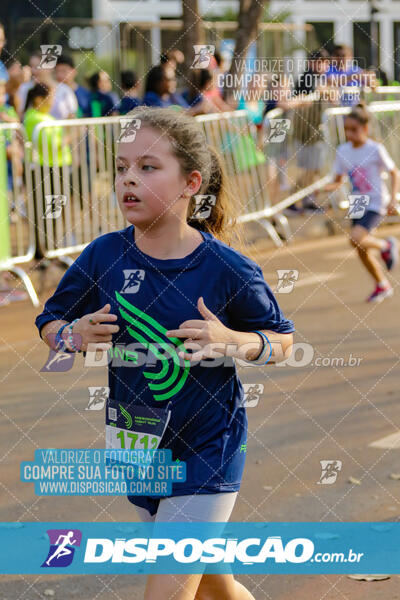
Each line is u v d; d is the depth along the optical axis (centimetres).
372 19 1922
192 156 312
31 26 1838
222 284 313
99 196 1073
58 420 626
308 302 953
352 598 402
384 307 938
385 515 482
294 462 552
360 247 956
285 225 1241
